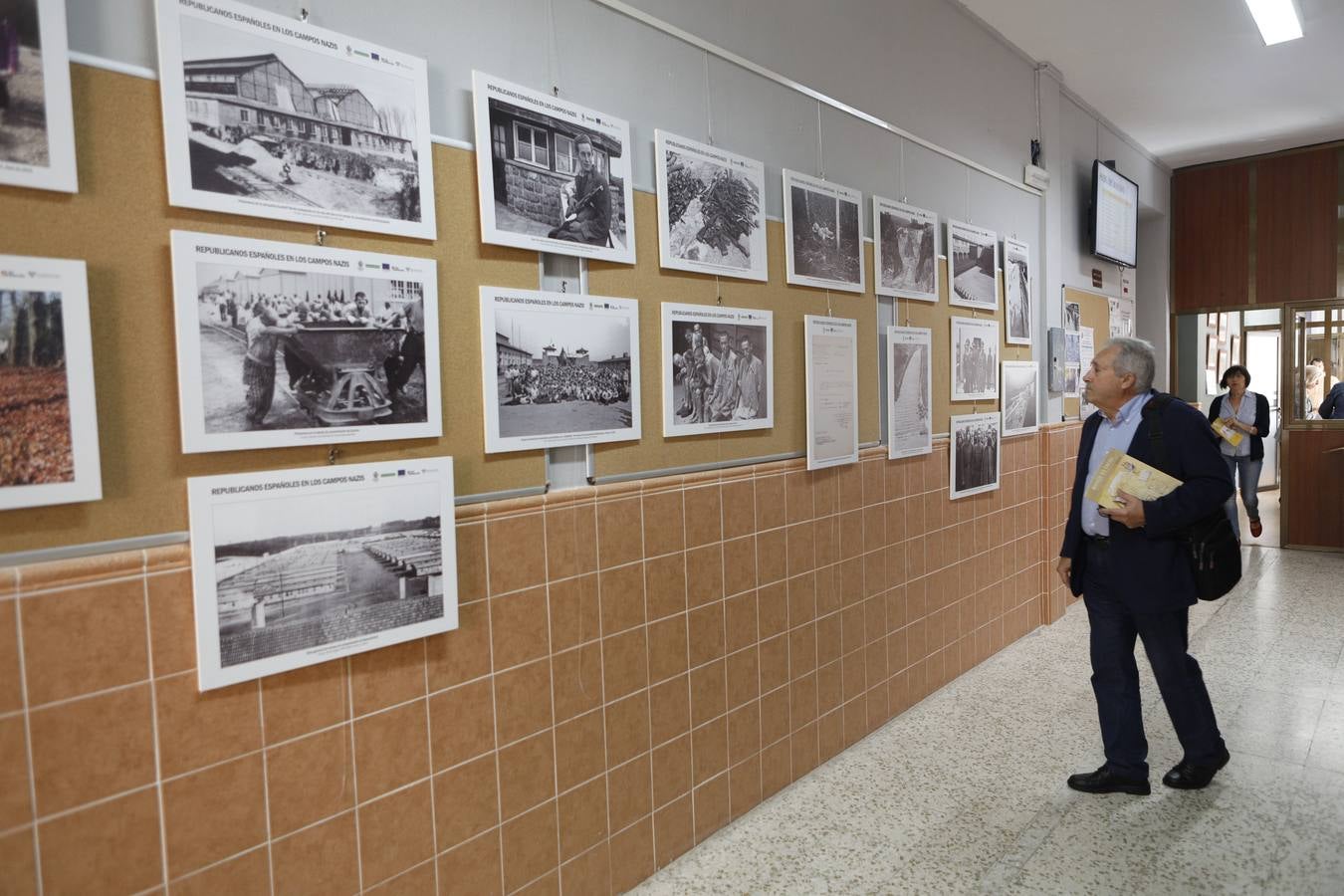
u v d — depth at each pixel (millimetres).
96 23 1354
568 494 2137
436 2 1840
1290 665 4027
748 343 2695
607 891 2266
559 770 2127
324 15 1641
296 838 1612
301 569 1585
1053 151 4980
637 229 2326
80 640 1334
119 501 1385
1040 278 4941
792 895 2295
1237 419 6723
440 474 1803
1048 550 4926
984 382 4168
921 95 3713
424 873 1831
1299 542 6895
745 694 2721
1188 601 2607
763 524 2777
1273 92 5441
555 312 2072
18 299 1246
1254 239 7055
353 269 1663
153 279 1418
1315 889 2215
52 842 1312
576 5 2156
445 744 1869
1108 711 2791
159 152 1423
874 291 3326
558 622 2115
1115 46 4645
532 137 1997
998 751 3189
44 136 1271
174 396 1446
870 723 3361
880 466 3393
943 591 3861
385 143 1710
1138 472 2584
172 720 1442
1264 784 2828
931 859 2451
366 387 1688
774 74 2809
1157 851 2441
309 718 1629
